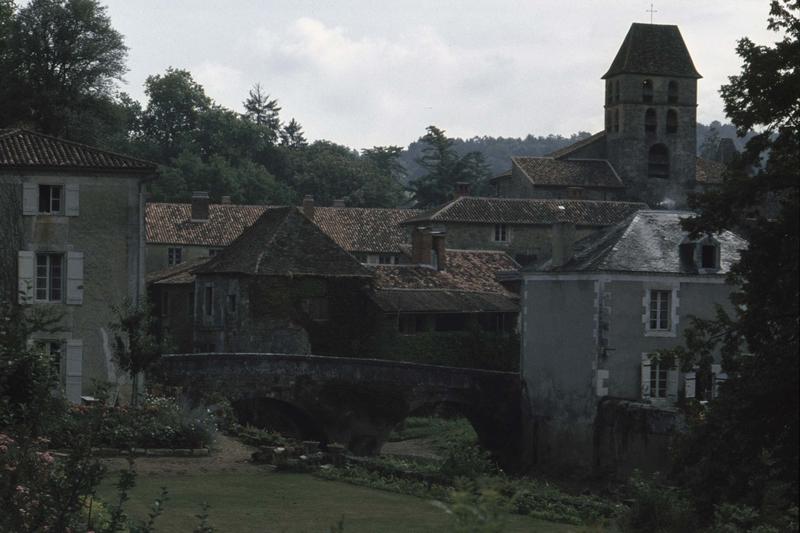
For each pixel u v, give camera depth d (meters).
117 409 38.28
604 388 50.16
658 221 53.00
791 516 24.78
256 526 26.98
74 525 17.00
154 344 42.34
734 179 26.88
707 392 49.81
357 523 27.97
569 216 91.12
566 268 52.53
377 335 65.44
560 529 28.94
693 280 51.19
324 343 64.06
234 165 132.38
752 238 25.78
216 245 86.31
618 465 48.22
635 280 50.66
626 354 50.53
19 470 16.67
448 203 91.75
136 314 42.25
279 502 30.61
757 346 25.36
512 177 108.56
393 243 91.12
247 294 62.69
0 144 44.81
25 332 23.30
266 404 54.22
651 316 50.91
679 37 111.31
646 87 109.62
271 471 36.16
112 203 45.22
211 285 65.69
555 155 112.06
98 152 45.69
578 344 51.53
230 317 63.84
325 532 26.50
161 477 33.75
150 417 38.84
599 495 47.12
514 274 73.94
